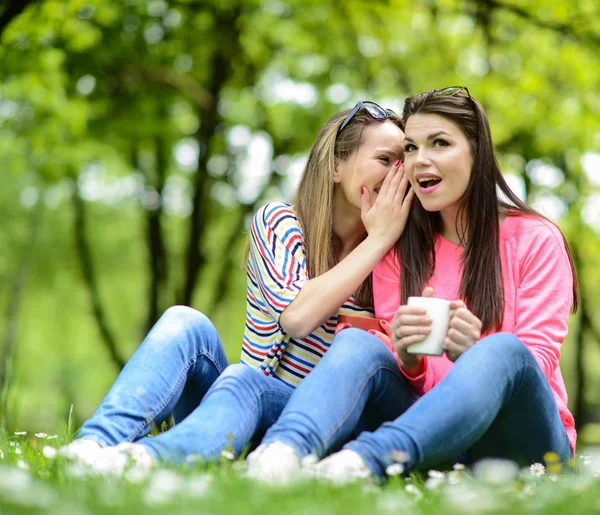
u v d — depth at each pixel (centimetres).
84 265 2434
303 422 343
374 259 440
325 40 1778
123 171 2088
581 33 1636
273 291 434
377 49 1827
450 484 322
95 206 2716
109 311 2958
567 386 2848
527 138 1789
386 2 1655
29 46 1415
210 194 2184
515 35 1688
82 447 347
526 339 414
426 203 445
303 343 448
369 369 371
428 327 379
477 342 364
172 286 2230
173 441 352
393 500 273
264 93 1981
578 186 1888
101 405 376
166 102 1892
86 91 1725
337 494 282
